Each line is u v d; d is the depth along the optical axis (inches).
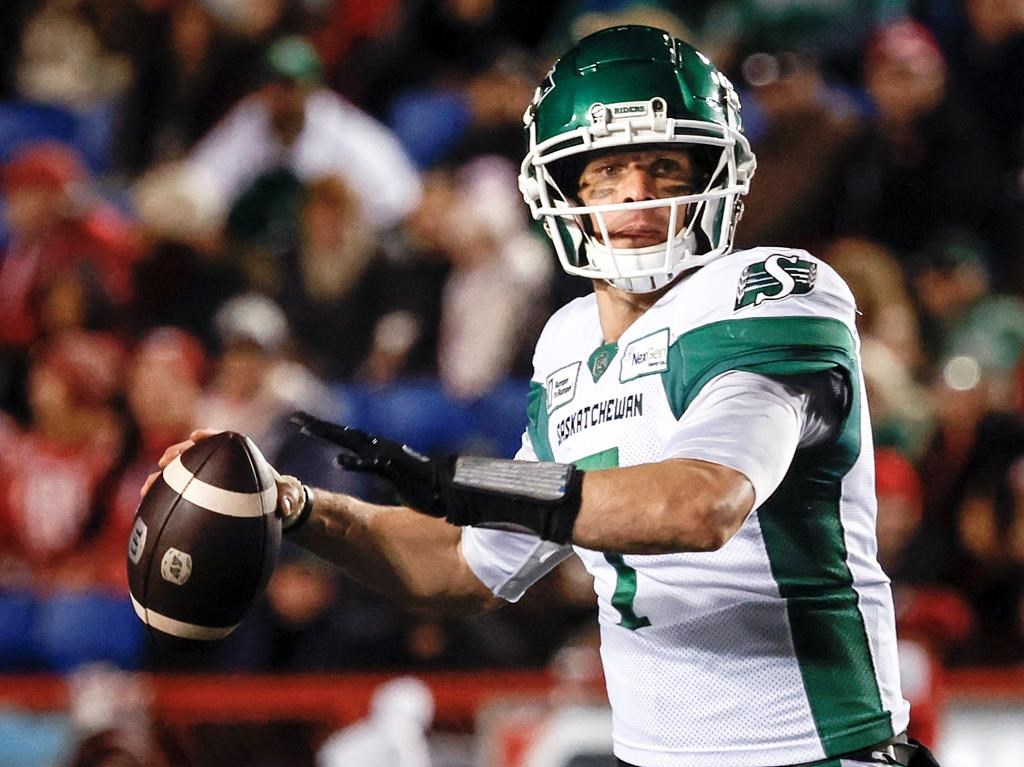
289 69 1009.5
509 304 901.2
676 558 338.0
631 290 352.2
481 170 964.6
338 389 900.6
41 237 954.1
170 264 971.9
